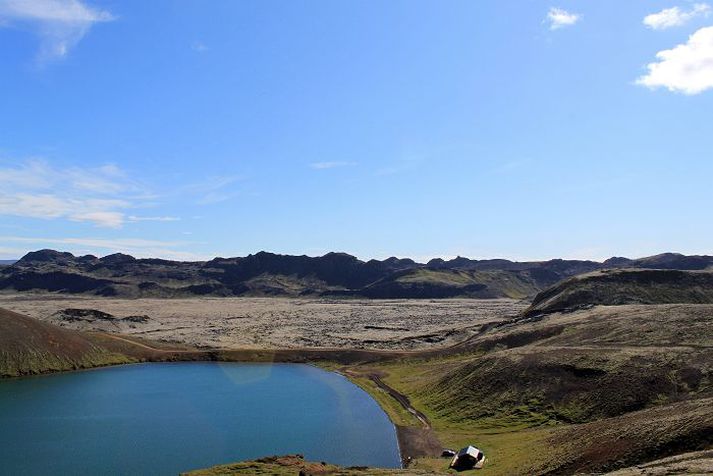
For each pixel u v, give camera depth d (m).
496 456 57.31
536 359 81.31
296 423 77.69
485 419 72.50
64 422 78.12
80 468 58.62
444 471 55.22
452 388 86.81
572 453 48.16
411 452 64.62
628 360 72.25
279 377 116.38
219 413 83.69
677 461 36.06
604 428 51.41
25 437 70.38
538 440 57.81
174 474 56.91
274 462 54.47
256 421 78.88
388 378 110.12
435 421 76.88
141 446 66.62
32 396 96.00
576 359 77.19
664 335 83.38
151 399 93.81
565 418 66.00
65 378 114.31
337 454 64.38
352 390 101.81
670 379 65.38
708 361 66.88
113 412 84.19
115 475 56.62
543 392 72.81
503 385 78.62
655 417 49.00
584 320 112.62
